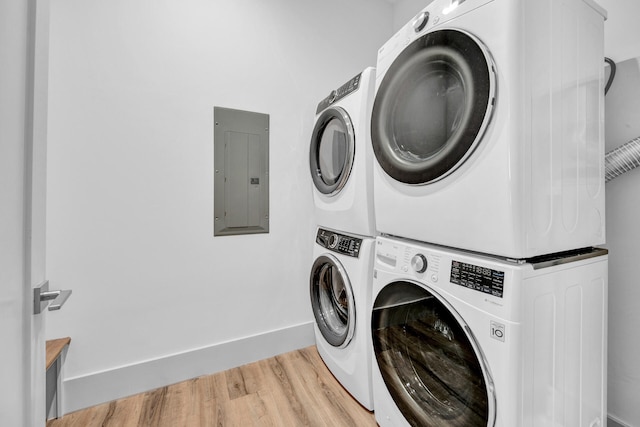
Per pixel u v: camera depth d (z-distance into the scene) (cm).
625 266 115
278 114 191
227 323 179
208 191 171
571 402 87
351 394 146
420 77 101
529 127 73
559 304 82
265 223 189
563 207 85
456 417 90
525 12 72
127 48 149
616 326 118
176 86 161
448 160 84
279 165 193
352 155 142
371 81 136
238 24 177
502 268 74
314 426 129
